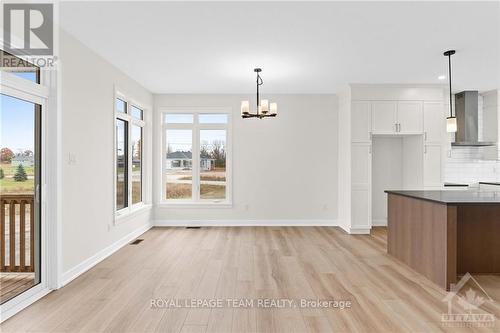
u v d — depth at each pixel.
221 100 6.14
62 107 3.13
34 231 2.92
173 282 3.18
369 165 5.46
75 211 3.38
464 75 4.91
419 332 2.24
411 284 3.15
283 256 4.10
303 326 2.32
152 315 2.48
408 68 4.54
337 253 4.25
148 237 5.16
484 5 2.75
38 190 2.92
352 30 3.25
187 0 2.65
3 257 2.78
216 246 4.60
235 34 3.34
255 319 2.42
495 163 6.16
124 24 3.09
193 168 6.26
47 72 2.98
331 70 4.63
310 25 3.13
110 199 4.24
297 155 6.14
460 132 5.96
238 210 6.14
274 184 6.14
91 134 3.74
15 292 2.71
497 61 4.23
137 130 5.69
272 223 6.13
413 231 3.60
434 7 2.79
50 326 2.32
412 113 5.48
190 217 6.14
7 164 2.65
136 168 5.66
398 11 2.86
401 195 3.79
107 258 4.01
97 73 3.90
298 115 6.14
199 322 2.38
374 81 5.25
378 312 2.54
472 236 3.46
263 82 5.30
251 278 3.30
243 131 6.13
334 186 6.15
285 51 3.85
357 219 5.46
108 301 2.74
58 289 3.01
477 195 3.56
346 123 5.69
